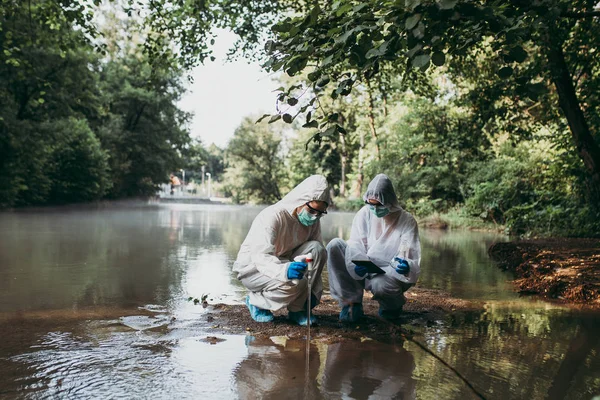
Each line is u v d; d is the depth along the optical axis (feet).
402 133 74.02
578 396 9.35
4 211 73.20
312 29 12.71
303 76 85.81
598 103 38.40
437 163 71.31
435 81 67.41
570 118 36.52
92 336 12.92
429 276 23.86
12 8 45.01
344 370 10.64
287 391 9.42
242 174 197.67
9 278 20.98
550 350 12.25
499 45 12.21
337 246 15.46
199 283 20.85
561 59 34.65
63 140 87.40
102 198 134.92
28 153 79.66
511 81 29.12
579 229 39.63
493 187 58.44
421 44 10.50
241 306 16.78
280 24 12.96
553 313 16.44
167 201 172.86
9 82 73.26
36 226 47.78
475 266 27.45
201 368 10.62
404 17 10.96
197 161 168.86
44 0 44.96
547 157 55.57
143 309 16.06
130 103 143.13
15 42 60.03
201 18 38.93
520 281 22.11
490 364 11.15
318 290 14.78
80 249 31.22
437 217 63.26
